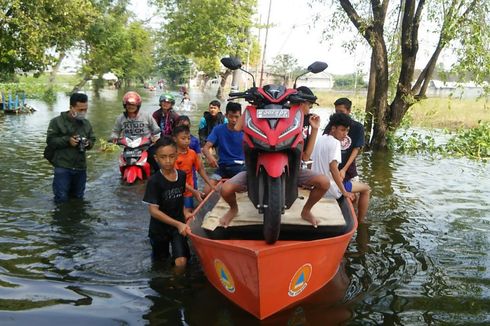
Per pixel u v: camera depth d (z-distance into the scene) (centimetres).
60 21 2088
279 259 407
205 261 470
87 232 640
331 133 647
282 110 453
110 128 1830
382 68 1430
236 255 413
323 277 479
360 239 643
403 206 812
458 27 1269
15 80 4466
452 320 432
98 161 1131
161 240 553
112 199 798
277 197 425
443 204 828
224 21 3247
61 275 511
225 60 521
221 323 419
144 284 494
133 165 934
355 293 479
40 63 2084
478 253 600
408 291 488
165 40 4322
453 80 2602
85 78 3775
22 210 725
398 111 1454
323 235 527
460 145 1424
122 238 622
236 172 718
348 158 701
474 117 2364
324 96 4438
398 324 423
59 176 773
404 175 1082
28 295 465
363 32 1395
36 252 569
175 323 419
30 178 924
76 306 446
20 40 1914
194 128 1777
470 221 732
